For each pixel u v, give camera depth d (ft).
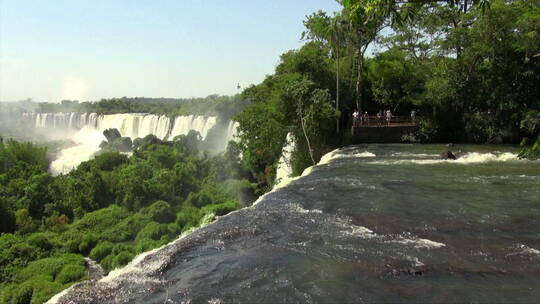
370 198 55.62
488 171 77.41
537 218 45.11
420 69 154.51
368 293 27.53
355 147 125.90
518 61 129.39
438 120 142.31
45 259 101.30
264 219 45.24
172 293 27.63
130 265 33.30
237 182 157.17
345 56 166.81
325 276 30.22
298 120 127.75
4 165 214.48
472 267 31.65
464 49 132.46
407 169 81.41
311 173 79.82
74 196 155.63
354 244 37.01
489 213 47.47
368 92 167.84
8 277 93.04
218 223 44.37
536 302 25.91
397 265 32.09
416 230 41.24
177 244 37.81
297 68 159.94
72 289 28.76
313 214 47.47
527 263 32.30
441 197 55.93
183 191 162.71
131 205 148.46
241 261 33.14
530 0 130.41
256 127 139.44
